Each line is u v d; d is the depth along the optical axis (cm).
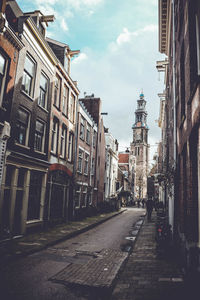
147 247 954
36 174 1358
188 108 641
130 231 1477
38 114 1362
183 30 762
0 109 999
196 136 579
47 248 945
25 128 1248
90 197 2562
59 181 1678
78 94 2081
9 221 1071
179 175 897
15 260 757
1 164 983
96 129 2795
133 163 6912
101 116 3061
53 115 1583
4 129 991
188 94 638
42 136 1434
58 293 509
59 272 652
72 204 1903
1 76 1023
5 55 1039
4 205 1052
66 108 1841
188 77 636
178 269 657
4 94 1034
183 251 685
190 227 582
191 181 598
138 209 3916
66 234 1230
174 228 943
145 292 496
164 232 901
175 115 1023
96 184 2759
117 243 1097
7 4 1152
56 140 1644
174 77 1047
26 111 1239
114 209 3192
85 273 652
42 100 1445
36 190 1362
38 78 1355
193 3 620
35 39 1309
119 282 557
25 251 838
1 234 1014
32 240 1055
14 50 1095
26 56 1243
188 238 594
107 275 639
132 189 6519
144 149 10588
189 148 611
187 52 653
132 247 958
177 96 973
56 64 1587
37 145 1380
